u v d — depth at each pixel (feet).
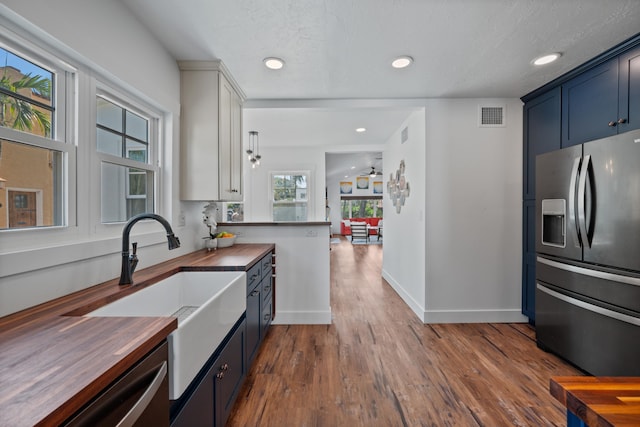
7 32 3.30
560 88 8.00
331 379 6.41
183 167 7.12
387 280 15.30
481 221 9.63
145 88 5.67
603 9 5.19
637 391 2.05
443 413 5.36
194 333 3.27
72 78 4.24
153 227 6.23
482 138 9.57
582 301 6.29
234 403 5.40
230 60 7.00
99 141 4.91
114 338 2.54
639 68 6.01
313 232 9.69
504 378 6.43
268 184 19.31
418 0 4.98
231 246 8.95
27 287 3.40
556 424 5.07
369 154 23.15
